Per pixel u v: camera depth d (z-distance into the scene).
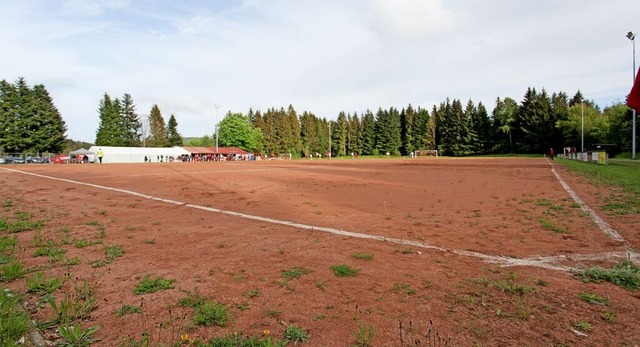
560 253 4.59
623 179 13.35
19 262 4.14
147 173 20.44
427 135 94.81
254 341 2.48
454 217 7.09
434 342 2.45
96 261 4.33
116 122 80.56
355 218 7.13
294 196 10.55
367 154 103.12
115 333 2.62
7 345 2.38
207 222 6.77
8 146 59.97
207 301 3.16
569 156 45.03
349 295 3.30
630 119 46.81
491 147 80.69
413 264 4.19
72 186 13.22
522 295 3.27
